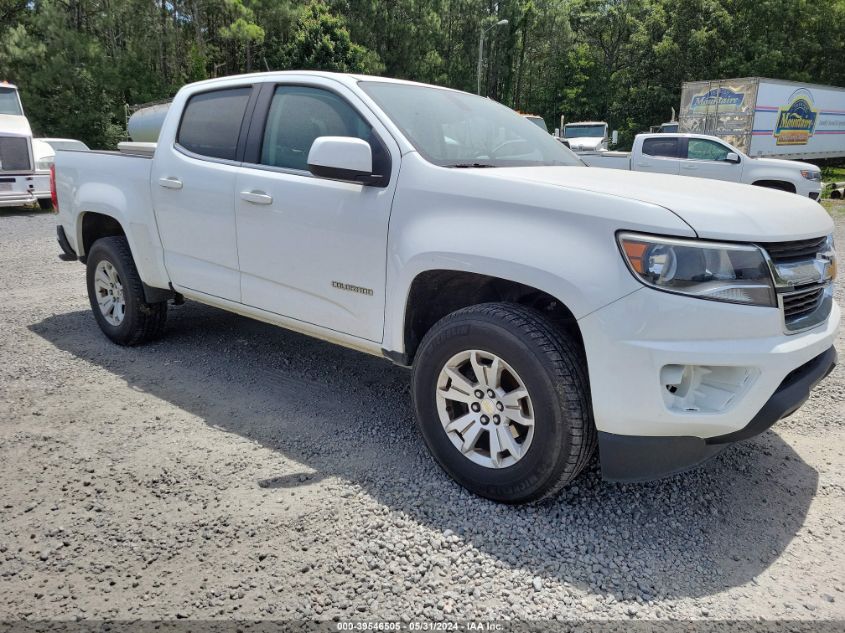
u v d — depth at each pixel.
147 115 8.97
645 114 41.75
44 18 24.64
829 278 2.78
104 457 3.11
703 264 2.30
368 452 3.22
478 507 2.73
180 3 27.73
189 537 2.49
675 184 2.84
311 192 3.29
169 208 4.08
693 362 2.31
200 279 4.03
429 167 2.92
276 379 4.19
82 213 4.80
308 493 2.81
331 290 3.29
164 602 2.15
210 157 3.89
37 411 3.61
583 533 2.58
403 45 41.91
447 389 2.86
